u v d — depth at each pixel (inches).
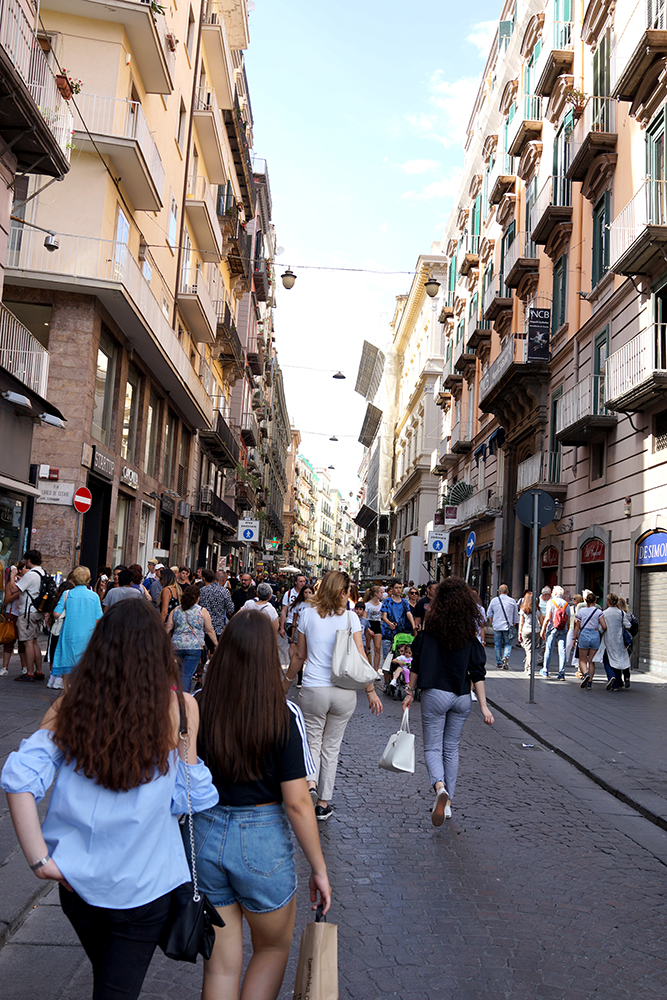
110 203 760.3
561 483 926.4
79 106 733.9
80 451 721.6
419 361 2297.0
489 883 201.0
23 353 630.5
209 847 107.0
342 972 150.7
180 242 1111.6
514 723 454.3
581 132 910.4
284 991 144.7
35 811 91.0
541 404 1027.9
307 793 108.7
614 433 767.1
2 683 455.5
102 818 91.2
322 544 6791.3
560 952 163.6
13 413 593.0
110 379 834.8
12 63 444.1
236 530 1840.6
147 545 1037.2
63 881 90.2
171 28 988.6
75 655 390.0
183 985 147.5
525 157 1125.7
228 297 1657.2
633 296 723.4
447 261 1979.6
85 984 141.6
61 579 649.6
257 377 2349.9
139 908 92.6
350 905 182.9
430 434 2038.6
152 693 94.4
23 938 158.6
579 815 270.7
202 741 108.8
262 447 2608.3
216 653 111.8
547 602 729.0
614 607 604.4
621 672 606.5
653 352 641.6
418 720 458.3
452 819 256.5
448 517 1365.7
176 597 474.6
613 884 205.8
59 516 712.4
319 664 252.4
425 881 200.2
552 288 1020.5
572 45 956.0
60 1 728.3
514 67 1268.5
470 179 1627.7
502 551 1187.9
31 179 727.7
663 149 668.7
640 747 379.9
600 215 838.5
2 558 604.1
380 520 2942.9
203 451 1455.5
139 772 91.9
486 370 1267.2
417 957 158.1
